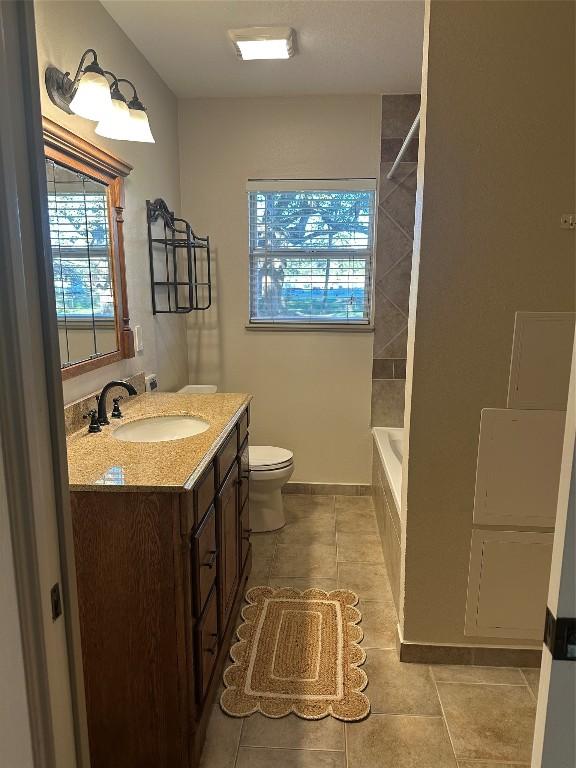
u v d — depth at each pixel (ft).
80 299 6.53
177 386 10.82
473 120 5.39
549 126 5.37
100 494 4.49
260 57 8.24
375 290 11.10
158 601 4.63
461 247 5.65
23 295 2.11
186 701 4.79
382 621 7.36
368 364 11.44
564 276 5.65
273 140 10.72
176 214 10.70
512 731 5.53
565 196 5.49
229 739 5.42
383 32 7.86
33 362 2.24
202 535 5.09
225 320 11.43
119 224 7.59
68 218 6.17
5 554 2.18
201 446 5.61
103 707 4.83
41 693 2.32
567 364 5.80
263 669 6.36
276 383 11.64
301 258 11.23
